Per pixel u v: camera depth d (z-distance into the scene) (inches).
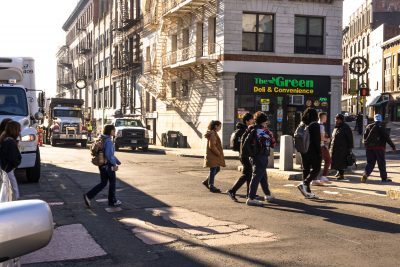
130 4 1956.2
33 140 541.3
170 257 249.0
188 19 1378.0
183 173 679.1
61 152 1154.7
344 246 269.1
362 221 337.7
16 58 634.8
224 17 1167.6
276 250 260.8
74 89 3299.7
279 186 530.6
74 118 1539.1
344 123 565.6
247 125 453.1
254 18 1192.8
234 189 430.3
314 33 1235.9
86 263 239.5
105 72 2454.5
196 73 1318.9
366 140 542.3
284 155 639.1
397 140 1391.5
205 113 1270.9
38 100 656.4
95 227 319.0
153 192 483.5
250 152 402.9
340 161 560.4
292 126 1214.9
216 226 321.7
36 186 533.0
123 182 566.6
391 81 2704.2
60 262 241.0
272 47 1206.9
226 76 1170.6
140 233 301.4
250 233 301.4
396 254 252.8
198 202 420.8
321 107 1232.8
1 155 356.5
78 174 661.9
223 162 489.1
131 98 1966.0
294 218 348.8
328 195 458.3
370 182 548.4
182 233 301.7
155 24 1604.3
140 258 247.4
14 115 564.7
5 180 124.2
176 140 1419.8
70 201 427.5
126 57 1975.9
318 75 1227.9
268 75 1195.3
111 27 2245.3
